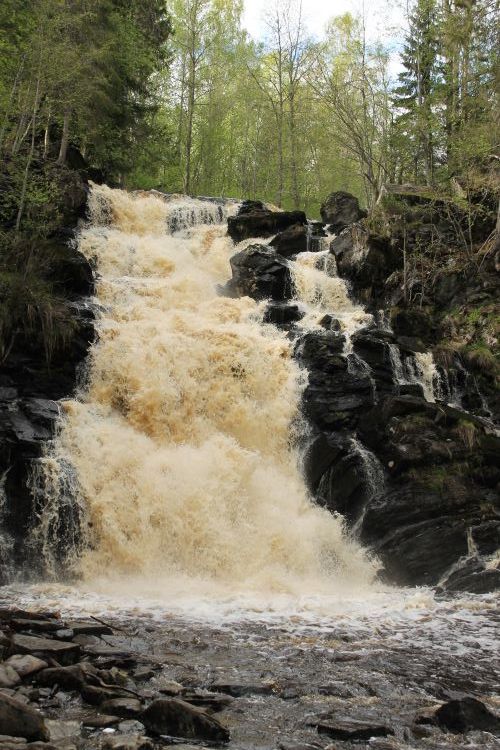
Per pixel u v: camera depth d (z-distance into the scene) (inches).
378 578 641.0
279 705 304.0
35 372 728.3
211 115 1956.2
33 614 394.6
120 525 605.6
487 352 859.4
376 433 711.1
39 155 1159.6
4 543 579.8
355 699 316.2
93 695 283.3
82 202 1063.6
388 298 995.3
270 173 1988.2
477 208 1016.9
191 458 665.0
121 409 727.7
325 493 704.4
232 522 637.3
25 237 899.4
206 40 1861.5
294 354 799.1
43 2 979.9
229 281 1016.2
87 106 1190.9
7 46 971.3
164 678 324.2
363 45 1530.5
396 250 1024.2
